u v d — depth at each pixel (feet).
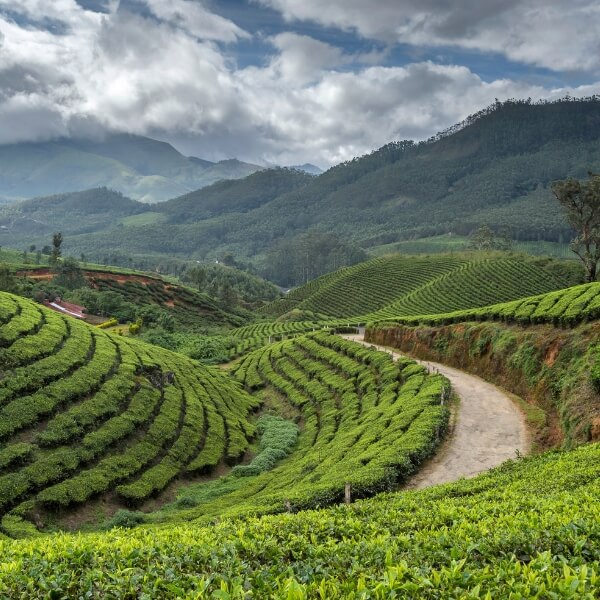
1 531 89.35
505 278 395.55
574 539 33.35
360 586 25.81
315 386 191.83
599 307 125.70
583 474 61.31
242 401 196.13
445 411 117.70
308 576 29.40
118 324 338.34
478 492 65.72
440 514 47.85
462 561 27.61
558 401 113.70
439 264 490.90
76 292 365.81
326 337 245.86
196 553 35.50
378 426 117.70
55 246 468.75
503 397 134.51
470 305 366.43
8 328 151.33
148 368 173.06
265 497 86.63
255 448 155.74
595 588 24.48
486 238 609.42
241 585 28.17
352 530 43.29
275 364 238.68
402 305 398.01
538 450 99.96
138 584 30.83
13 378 128.47
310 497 76.89
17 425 114.83
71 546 38.63
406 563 30.07
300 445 148.97
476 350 165.07
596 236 263.29
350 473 87.20
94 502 106.63
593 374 102.17
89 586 30.76
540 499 50.75
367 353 197.16
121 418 133.80
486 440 105.91
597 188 248.11
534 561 28.45
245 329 387.55
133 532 47.60
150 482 117.91
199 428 151.33
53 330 165.89
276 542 38.91
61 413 126.52
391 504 58.23
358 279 517.96
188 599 26.84
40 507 98.73
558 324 136.56
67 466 110.01
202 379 197.77
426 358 194.49
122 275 480.23
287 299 561.43
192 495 118.73
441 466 93.71
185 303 474.49
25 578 31.40
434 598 25.82
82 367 149.59
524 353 138.82
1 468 103.86
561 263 406.82
